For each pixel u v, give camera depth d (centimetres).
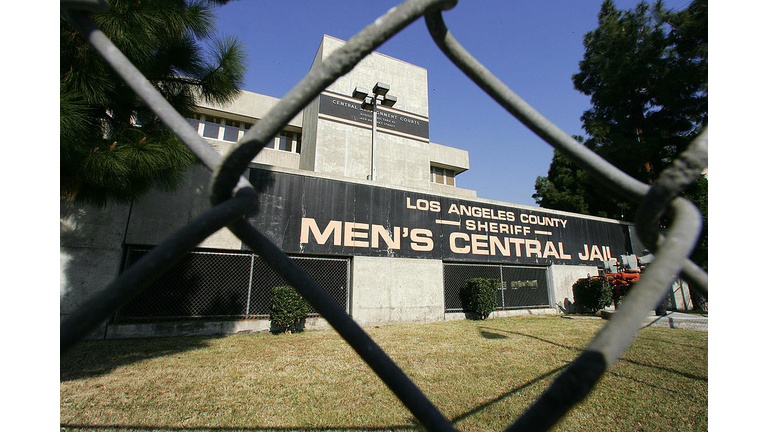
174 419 303
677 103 1700
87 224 661
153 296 693
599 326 852
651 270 35
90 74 389
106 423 293
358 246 884
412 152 1811
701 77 1570
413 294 923
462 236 1040
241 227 51
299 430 285
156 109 52
